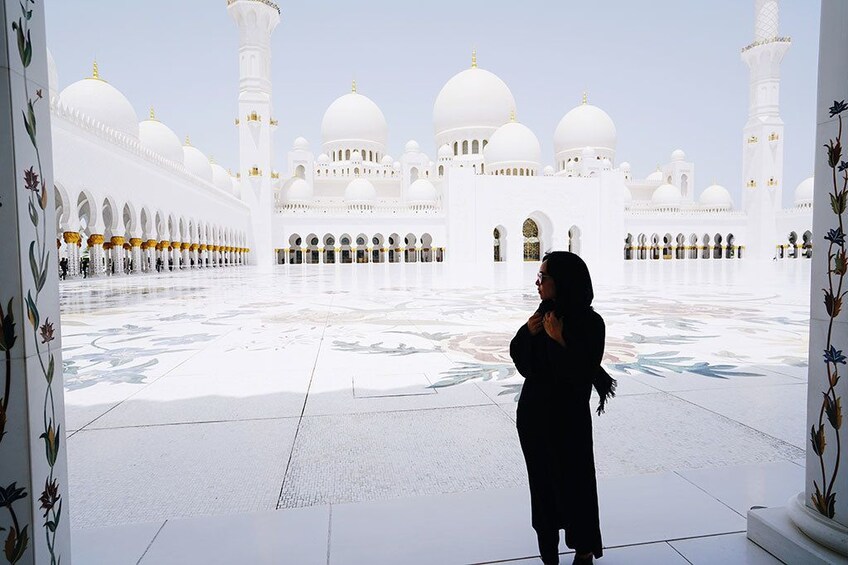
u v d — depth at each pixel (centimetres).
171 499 264
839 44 190
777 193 5166
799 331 769
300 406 416
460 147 6212
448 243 4662
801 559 198
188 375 525
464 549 220
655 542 224
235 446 334
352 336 757
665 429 352
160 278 2350
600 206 4950
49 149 180
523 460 308
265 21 4409
